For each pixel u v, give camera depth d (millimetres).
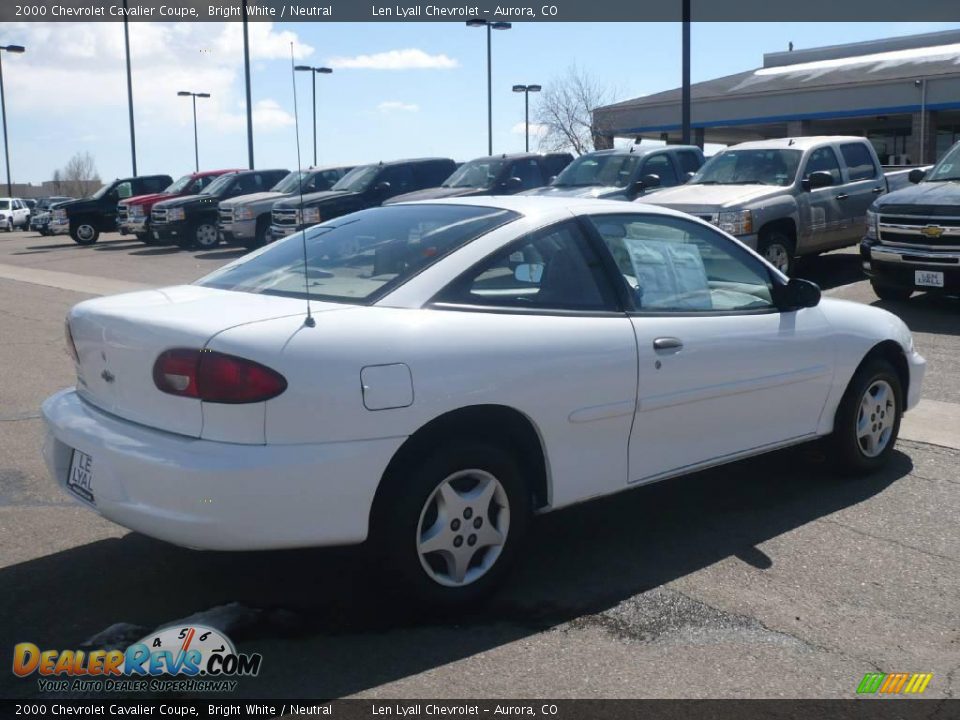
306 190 22344
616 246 4590
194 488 3414
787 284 5152
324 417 3504
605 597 4129
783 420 5145
